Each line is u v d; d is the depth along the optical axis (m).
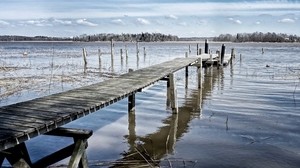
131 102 13.94
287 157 9.08
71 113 6.78
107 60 49.97
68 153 6.39
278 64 39.72
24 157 5.71
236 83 23.84
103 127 12.23
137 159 8.91
